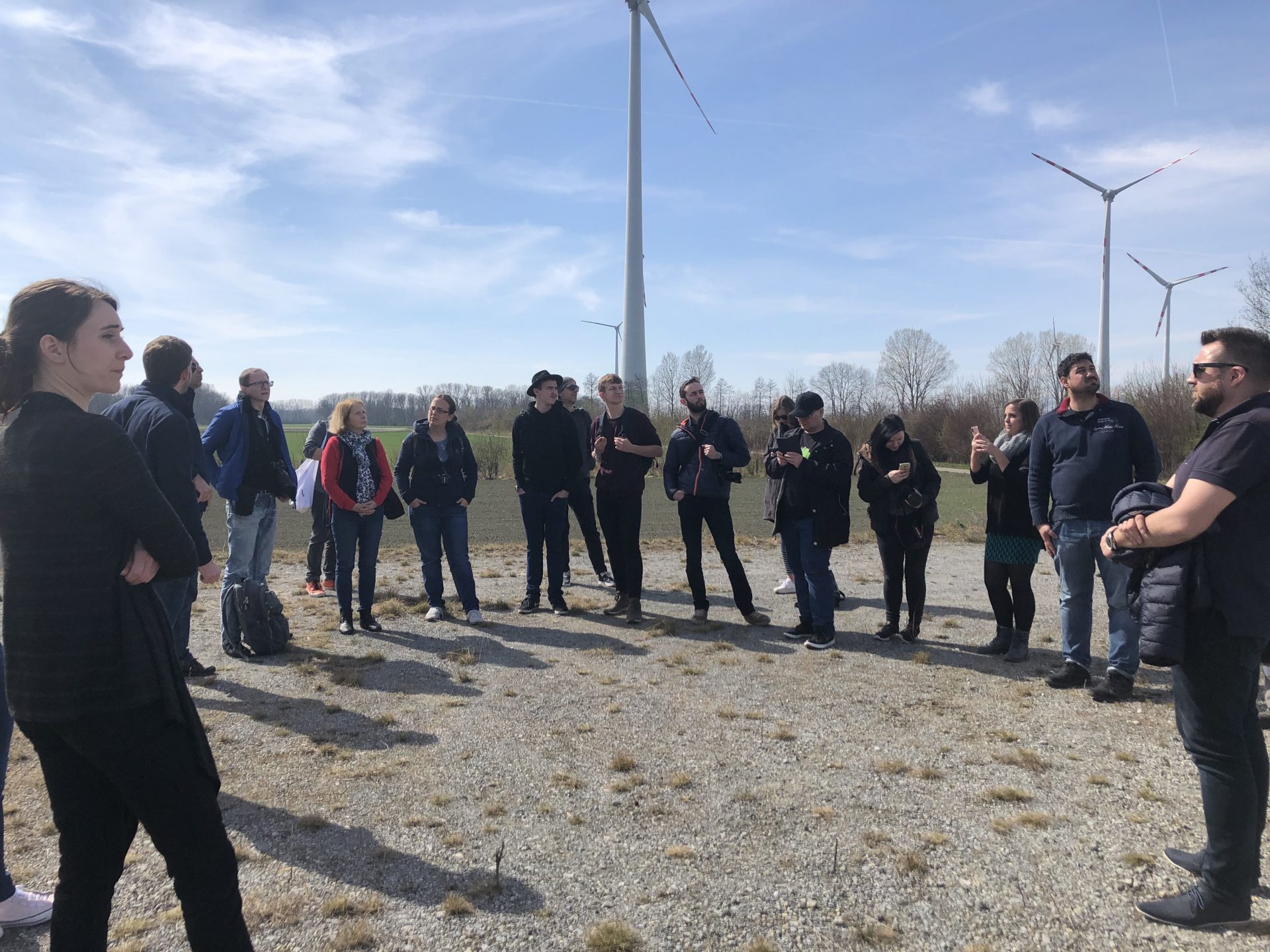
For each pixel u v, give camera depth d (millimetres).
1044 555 10562
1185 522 2461
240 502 5570
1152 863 2900
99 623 1839
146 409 3951
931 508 5961
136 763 1875
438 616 6617
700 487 6348
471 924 2555
